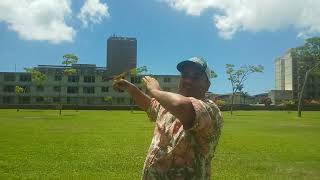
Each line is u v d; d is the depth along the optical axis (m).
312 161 18.80
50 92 148.75
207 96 4.73
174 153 4.52
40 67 149.38
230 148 23.97
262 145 26.02
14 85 148.38
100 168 15.78
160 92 4.30
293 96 156.25
